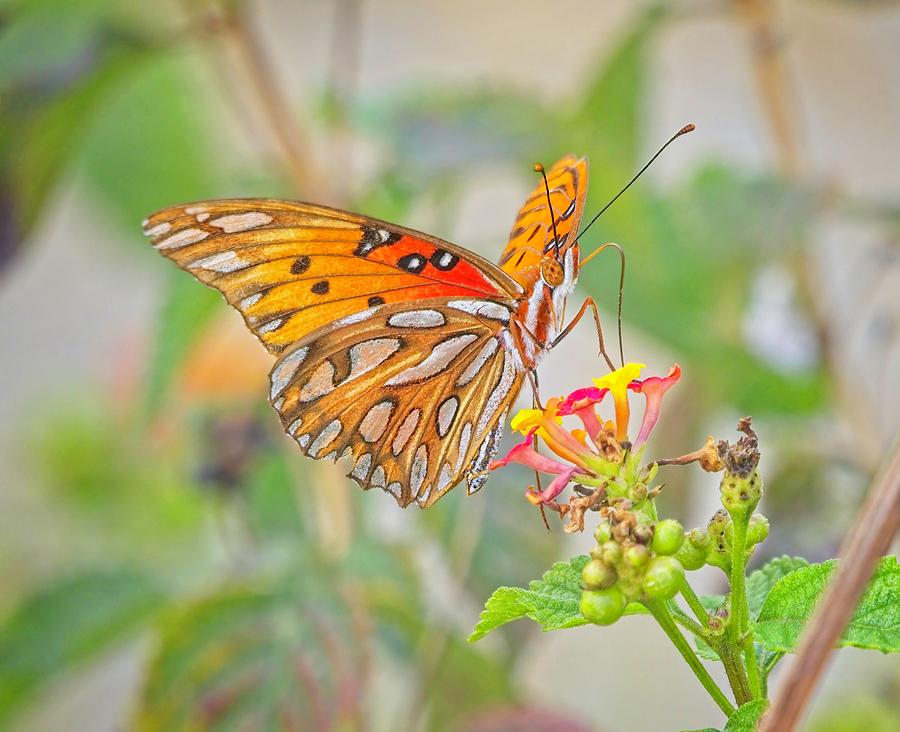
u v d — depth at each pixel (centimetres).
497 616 75
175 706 80
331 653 80
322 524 83
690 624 74
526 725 81
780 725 72
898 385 86
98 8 82
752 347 84
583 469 75
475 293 78
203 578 82
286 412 78
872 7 85
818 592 74
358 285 78
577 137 83
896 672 83
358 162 88
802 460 81
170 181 85
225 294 77
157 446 86
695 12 83
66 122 82
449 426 78
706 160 84
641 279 82
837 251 88
